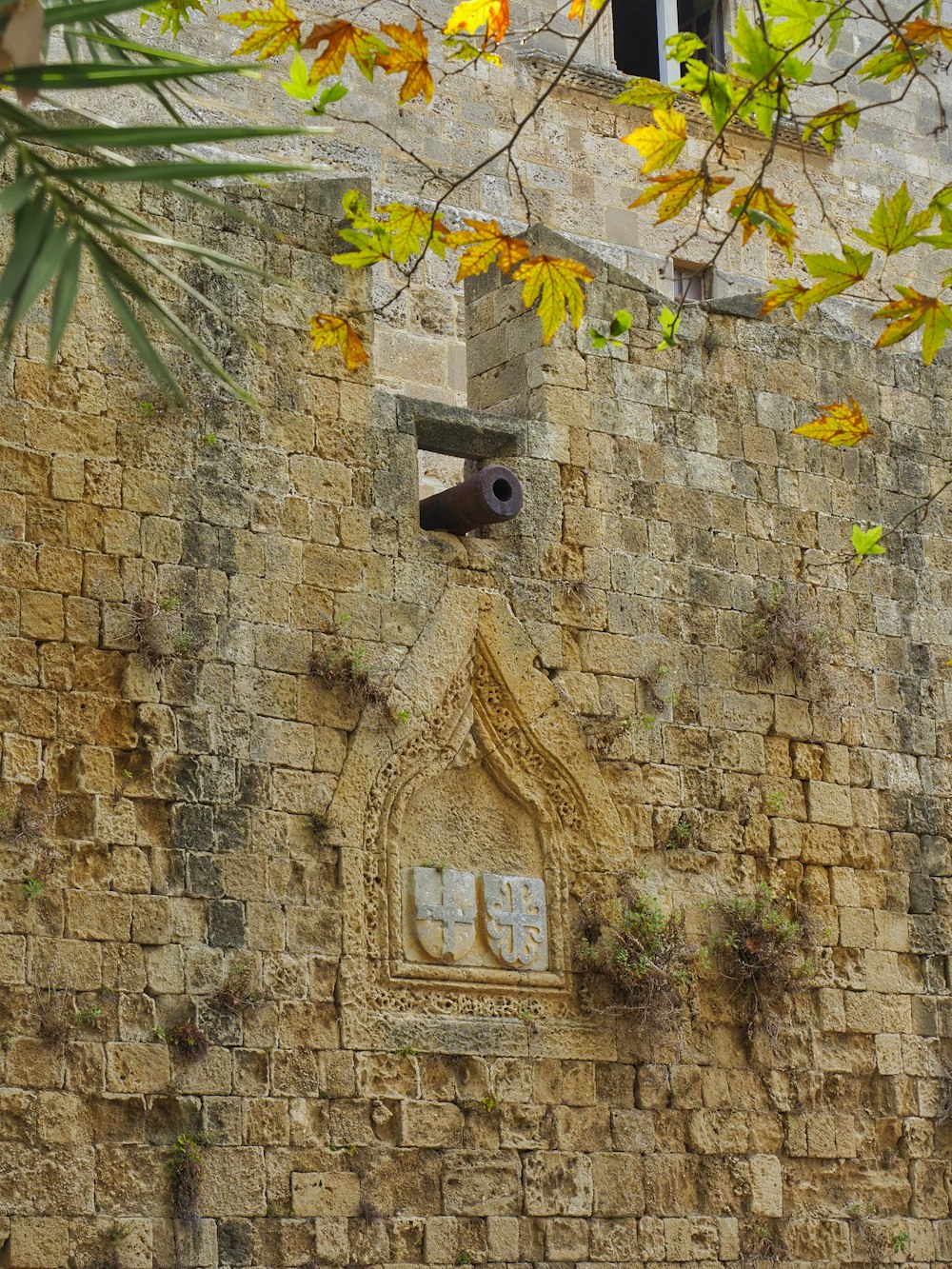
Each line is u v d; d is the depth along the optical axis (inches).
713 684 882.1
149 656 729.6
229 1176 706.2
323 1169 728.3
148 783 721.6
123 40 489.1
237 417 773.9
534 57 1146.0
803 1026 867.4
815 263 507.8
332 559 785.6
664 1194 808.9
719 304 928.9
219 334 777.6
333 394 801.6
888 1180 874.8
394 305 1058.7
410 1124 751.7
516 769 818.8
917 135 1311.5
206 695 741.9
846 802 907.4
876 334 1264.8
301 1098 729.6
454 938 781.9
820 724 908.0
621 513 873.5
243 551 764.0
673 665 871.1
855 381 967.6
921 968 910.4
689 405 908.0
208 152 1012.5
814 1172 854.5
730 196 1222.3
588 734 837.2
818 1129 858.8
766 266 1225.4
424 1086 759.7
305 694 766.5
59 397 735.7
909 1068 893.2
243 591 760.3
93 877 704.4
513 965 796.6
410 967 768.9
